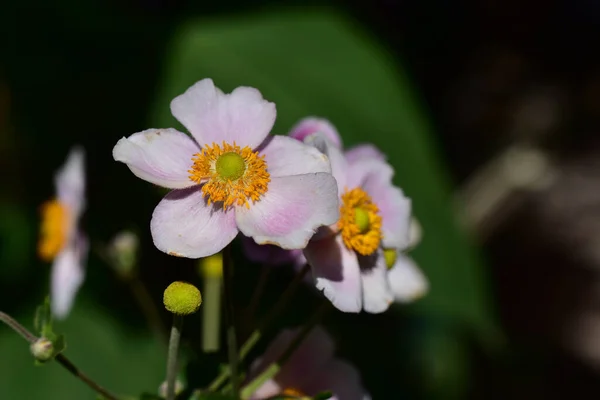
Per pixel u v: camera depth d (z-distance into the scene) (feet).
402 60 3.39
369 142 1.99
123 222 2.03
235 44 2.02
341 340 2.09
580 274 3.29
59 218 1.86
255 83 2.00
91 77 2.11
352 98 2.01
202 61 2.01
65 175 1.87
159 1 2.48
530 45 3.75
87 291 1.99
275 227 1.50
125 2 2.20
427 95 3.57
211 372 1.61
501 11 3.67
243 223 1.50
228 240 1.50
